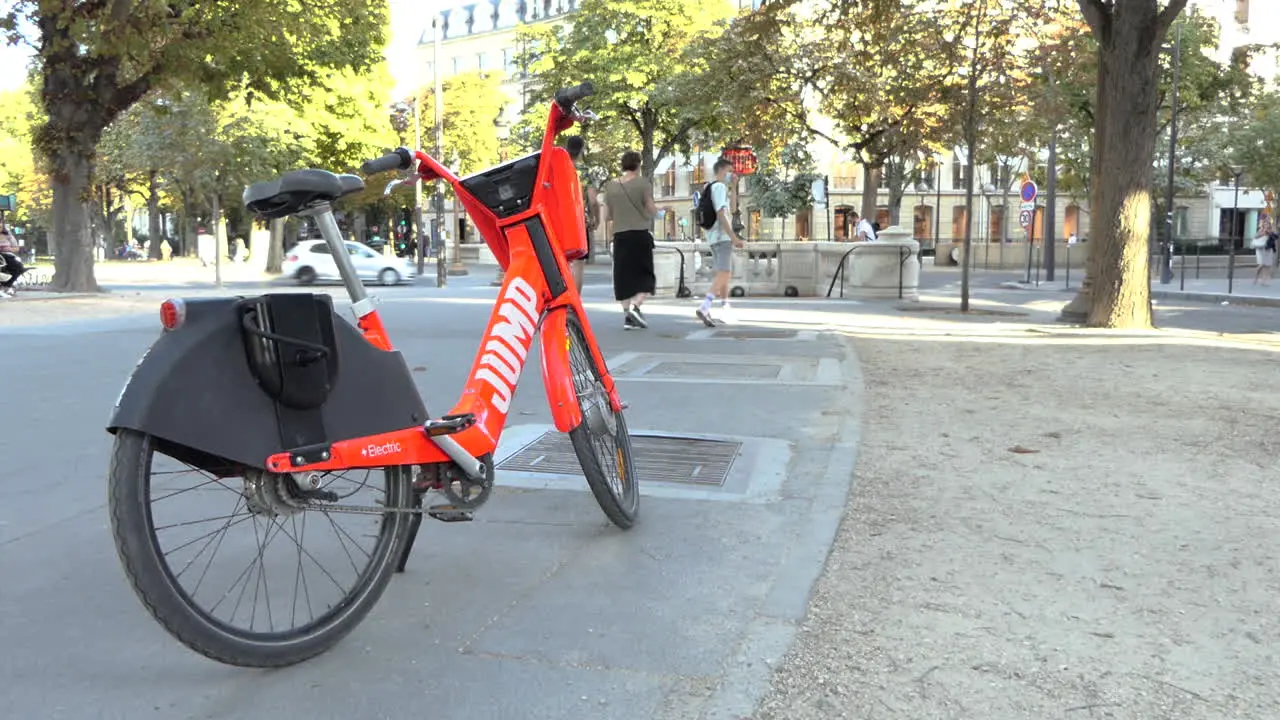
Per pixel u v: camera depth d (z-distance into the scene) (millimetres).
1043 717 2316
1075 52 20875
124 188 51688
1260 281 27609
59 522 3777
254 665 2379
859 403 6207
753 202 48969
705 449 4961
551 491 4234
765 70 25094
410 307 14219
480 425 2965
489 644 2705
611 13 37531
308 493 2533
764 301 16609
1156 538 3633
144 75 19297
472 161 57219
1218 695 2432
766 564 3346
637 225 10562
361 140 34781
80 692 2406
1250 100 37719
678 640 2736
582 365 3697
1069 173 40844
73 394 6641
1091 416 5887
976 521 3834
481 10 96500
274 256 37000
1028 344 9578
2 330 11211
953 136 22672
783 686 2457
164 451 2307
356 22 21516
